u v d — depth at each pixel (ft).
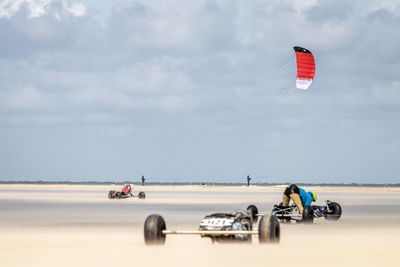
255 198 465.06
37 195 508.94
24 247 127.95
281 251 116.06
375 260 107.04
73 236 153.48
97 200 397.60
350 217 230.27
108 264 102.47
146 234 122.01
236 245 125.49
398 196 559.38
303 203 197.16
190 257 108.99
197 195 544.21
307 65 228.84
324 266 100.83
